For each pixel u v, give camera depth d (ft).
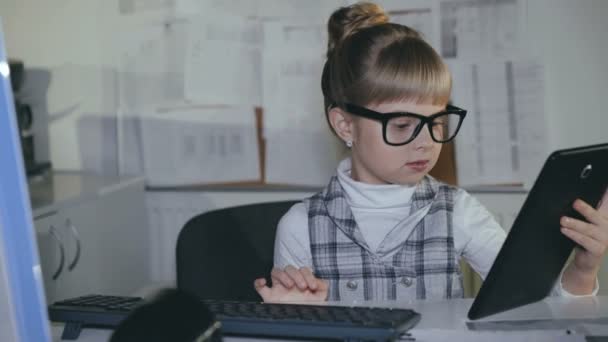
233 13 8.08
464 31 7.70
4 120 2.25
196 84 8.21
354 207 4.19
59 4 8.37
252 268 4.69
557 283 3.59
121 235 7.88
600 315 3.20
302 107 8.06
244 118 8.18
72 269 6.93
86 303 3.15
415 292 4.10
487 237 4.20
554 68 7.65
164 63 8.27
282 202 4.90
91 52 8.40
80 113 8.49
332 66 4.02
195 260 4.55
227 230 4.70
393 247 4.12
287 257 4.27
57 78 8.48
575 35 7.59
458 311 3.26
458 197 4.34
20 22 8.46
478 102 7.75
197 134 8.30
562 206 3.03
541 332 2.91
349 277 4.15
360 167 4.17
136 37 8.28
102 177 8.22
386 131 3.65
